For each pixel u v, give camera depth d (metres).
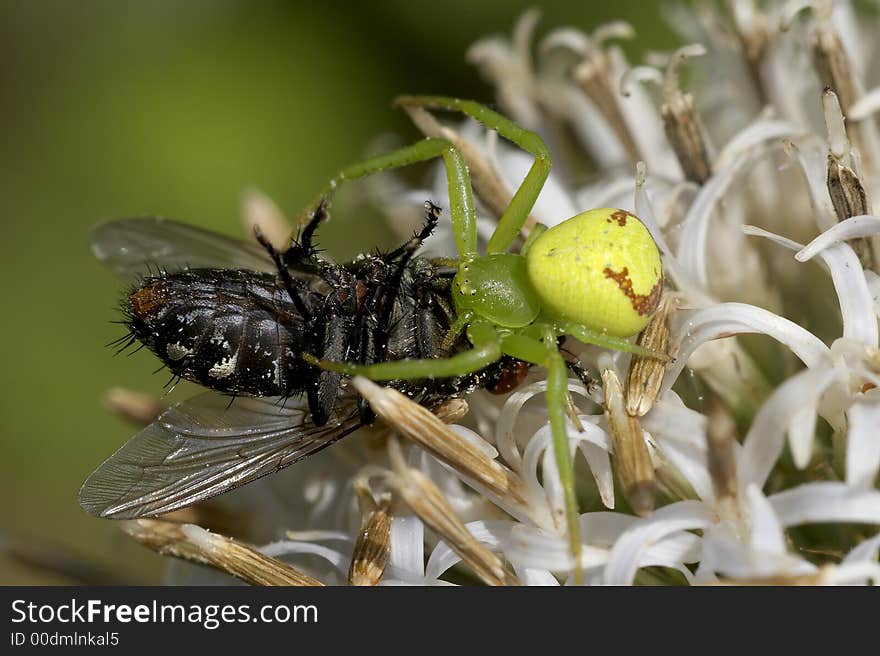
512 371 0.09
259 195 0.11
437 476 0.09
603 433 0.09
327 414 0.09
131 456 0.09
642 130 0.10
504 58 0.11
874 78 0.10
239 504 0.10
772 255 0.10
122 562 0.11
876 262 0.09
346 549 0.10
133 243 0.10
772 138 0.10
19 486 0.12
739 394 0.09
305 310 0.09
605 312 0.09
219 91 0.12
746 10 0.10
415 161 0.09
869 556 0.08
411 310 0.09
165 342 0.09
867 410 0.09
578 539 0.09
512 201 0.09
